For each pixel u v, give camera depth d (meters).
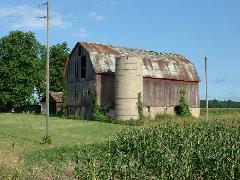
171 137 26.45
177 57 64.38
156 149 22.03
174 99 58.44
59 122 49.25
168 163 18.19
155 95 55.78
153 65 57.41
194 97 61.38
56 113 73.19
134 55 57.88
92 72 53.97
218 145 22.84
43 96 78.19
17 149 26.58
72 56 58.53
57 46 91.06
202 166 18.66
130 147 26.45
